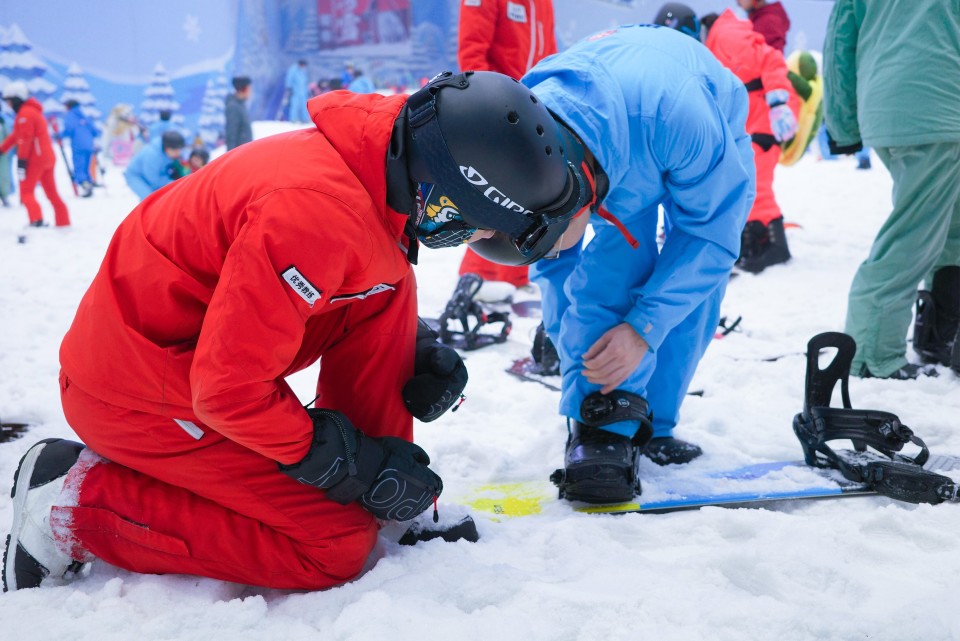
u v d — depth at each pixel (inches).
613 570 64.0
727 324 148.8
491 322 138.4
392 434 72.8
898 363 114.9
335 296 58.5
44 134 288.4
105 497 61.9
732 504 77.8
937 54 104.1
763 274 187.6
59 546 61.8
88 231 287.4
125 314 58.9
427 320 140.7
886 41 109.7
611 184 67.6
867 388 110.0
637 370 81.7
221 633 55.7
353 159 54.6
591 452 78.1
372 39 853.2
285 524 61.9
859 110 116.1
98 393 60.0
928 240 110.0
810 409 85.2
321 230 52.2
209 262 57.2
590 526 71.9
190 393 58.2
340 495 61.8
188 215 57.6
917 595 59.1
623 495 77.4
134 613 58.5
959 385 108.8
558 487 80.2
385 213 56.1
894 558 65.1
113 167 545.3
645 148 69.6
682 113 69.4
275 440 56.3
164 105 583.2
